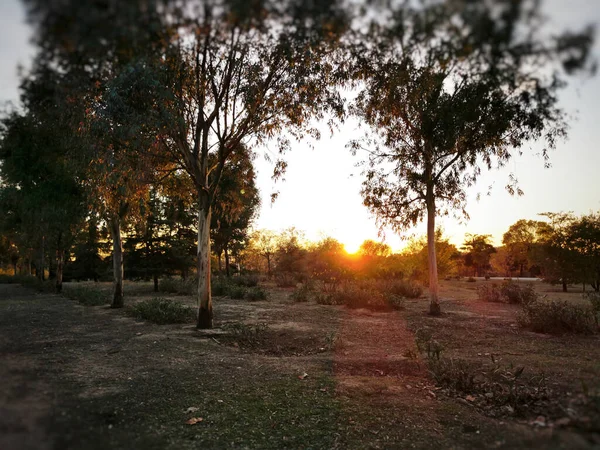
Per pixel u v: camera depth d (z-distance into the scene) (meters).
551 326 10.71
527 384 5.32
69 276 42.75
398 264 31.62
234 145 11.42
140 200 13.47
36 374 5.18
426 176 14.45
